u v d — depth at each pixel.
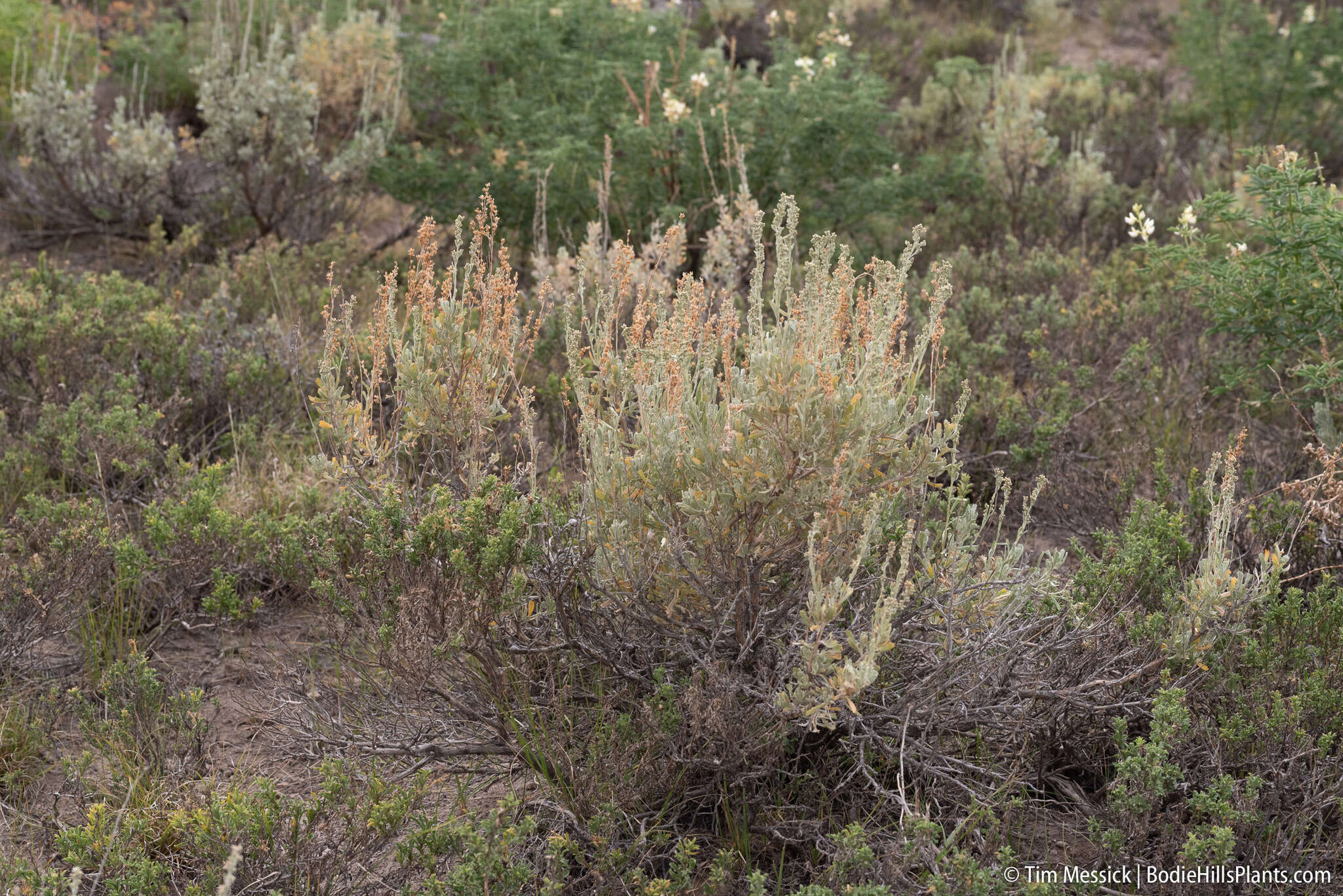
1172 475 4.03
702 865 2.47
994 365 5.18
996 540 2.80
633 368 2.86
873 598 2.63
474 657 2.69
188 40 8.90
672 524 2.55
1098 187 7.43
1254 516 3.42
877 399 2.47
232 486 3.99
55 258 6.67
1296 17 10.83
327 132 7.87
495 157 6.35
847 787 2.62
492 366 3.06
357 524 3.07
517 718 2.72
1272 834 2.34
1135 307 5.21
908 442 3.14
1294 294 4.15
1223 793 2.31
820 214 6.26
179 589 3.44
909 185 6.62
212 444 4.36
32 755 2.83
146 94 8.46
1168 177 8.33
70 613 3.24
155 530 3.26
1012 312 5.42
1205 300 4.55
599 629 2.72
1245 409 4.64
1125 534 3.19
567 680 2.77
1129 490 3.89
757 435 2.42
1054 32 13.23
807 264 2.73
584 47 6.99
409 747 2.72
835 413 2.39
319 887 2.31
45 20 8.12
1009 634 2.64
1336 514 3.19
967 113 9.13
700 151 6.05
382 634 2.64
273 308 5.54
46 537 3.38
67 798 2.71
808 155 6.32
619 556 2.56
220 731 3.00
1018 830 2.53
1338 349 4.15
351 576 2.88
